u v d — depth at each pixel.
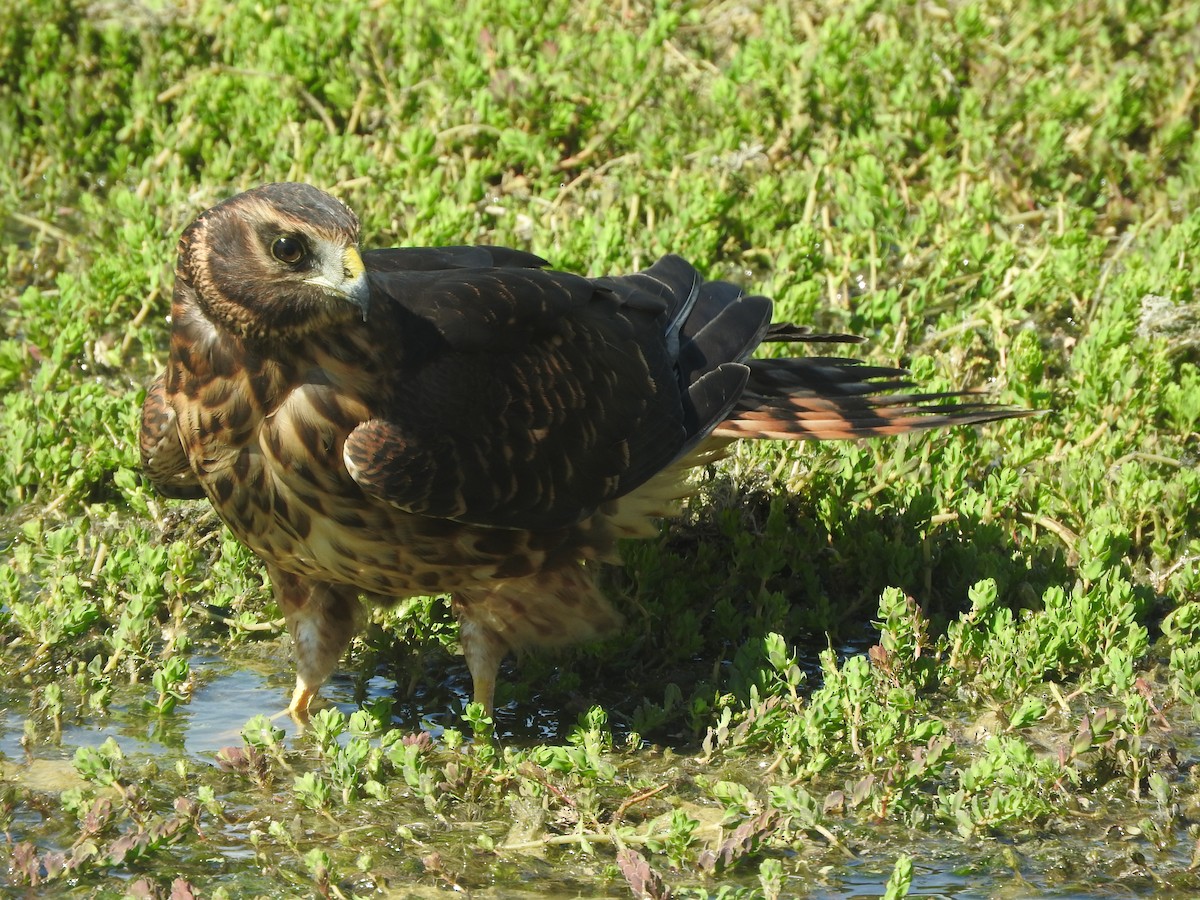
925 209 14.63
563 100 15.88
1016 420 12.41
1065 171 15.94
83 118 16.28
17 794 8.55
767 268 14.87
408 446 8.84
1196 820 8.63
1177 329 13.49
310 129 15.55
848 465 11.45
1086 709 9.81
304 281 8.51
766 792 8.84
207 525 11.45
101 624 10.45
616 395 9.92
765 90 16.31
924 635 10.30
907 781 8.68
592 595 9.93
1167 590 11.02
